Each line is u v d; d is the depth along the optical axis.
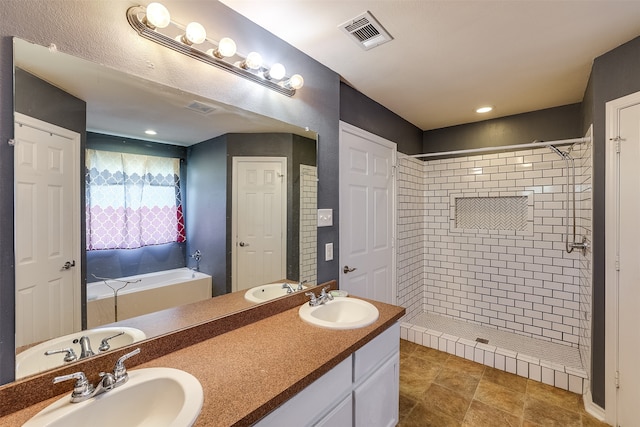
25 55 0.90
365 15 1.49
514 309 3.00
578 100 2.62
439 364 2.58
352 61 1.95
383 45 1.77
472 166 3.25
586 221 2.26
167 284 1.31
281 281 1.77
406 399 2.12
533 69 2.06
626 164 1.72
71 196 1.03
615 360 1.77
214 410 0.85
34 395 0.89
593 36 1.66
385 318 1.58
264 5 1.42
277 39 1.67
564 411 1.97
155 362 1.13
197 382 0.98
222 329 1.41
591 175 1.97
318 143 1.97
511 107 2.81
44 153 0.96
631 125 1.70
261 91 1.62
